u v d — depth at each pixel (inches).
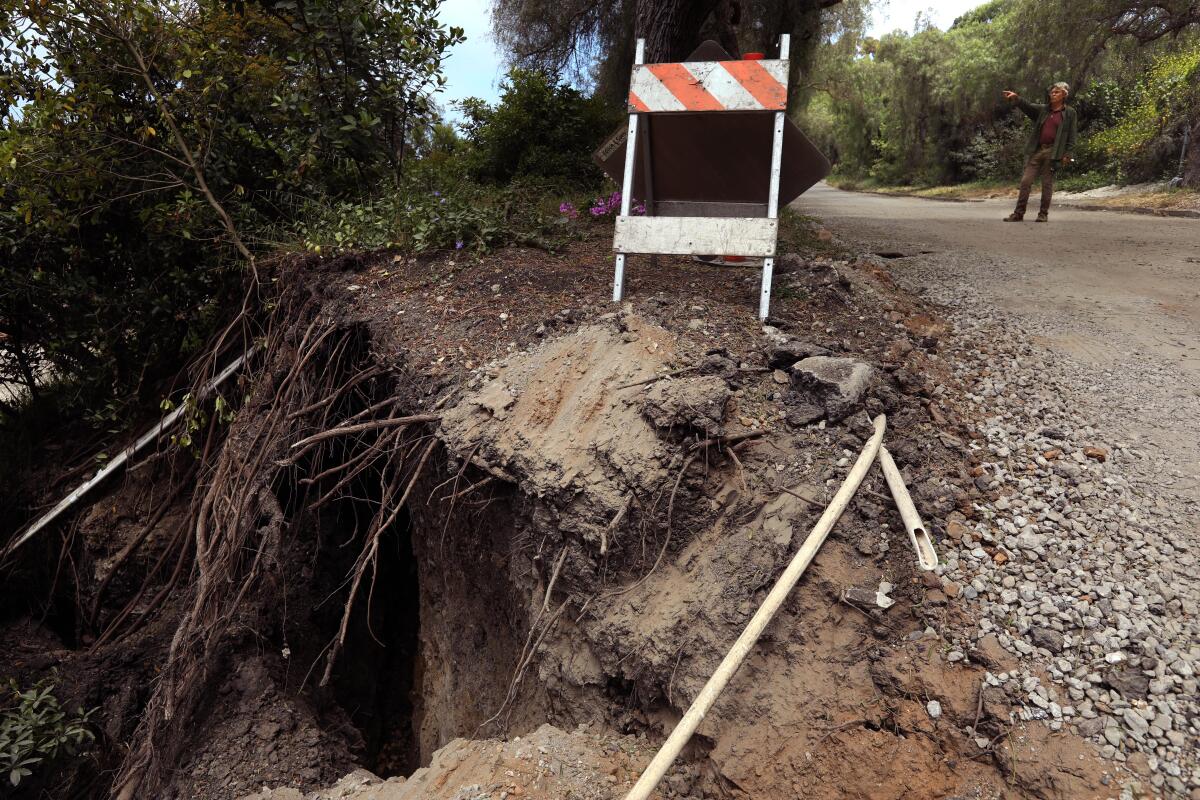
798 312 181.3
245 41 241.6
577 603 132.8
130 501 250.1
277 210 247.9
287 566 210.2
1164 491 130.6
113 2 209.5
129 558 241.0
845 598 109.6
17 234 238.4
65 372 280.8
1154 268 275.9
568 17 501.0
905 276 259.9
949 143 1128.2
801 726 101.7
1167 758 88.9
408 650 247.0
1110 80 817.5
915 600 110.0
